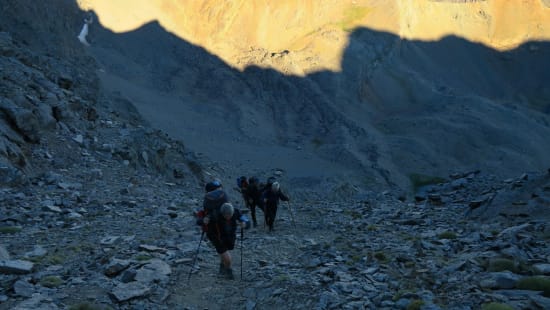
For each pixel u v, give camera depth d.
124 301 6.68
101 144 26.14
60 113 26.45
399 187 154.62
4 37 35.41
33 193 16.20
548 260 7.91
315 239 12.74
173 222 14.00
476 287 6.56
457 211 18.23
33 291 6.99
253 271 8.67
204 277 8.17
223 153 168.50
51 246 10.33
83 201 16.36
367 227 14.35
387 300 6.42
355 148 180.75
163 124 185.88
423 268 7.89
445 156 186.88
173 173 32.94
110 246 10.23
